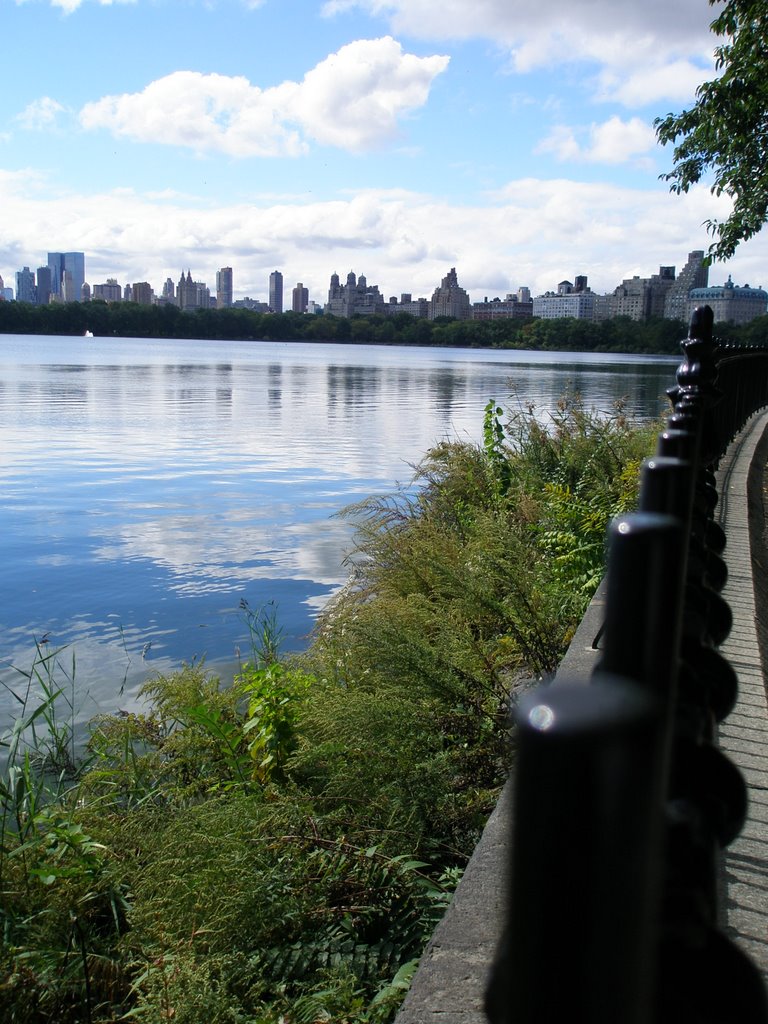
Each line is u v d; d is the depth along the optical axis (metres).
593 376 67.69
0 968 3.46
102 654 8.41
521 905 0.51
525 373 75.19
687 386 3.91
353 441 26.12
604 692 0.52
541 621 5.16
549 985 0.51
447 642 4.76
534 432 11.63
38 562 11.83
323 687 4.82
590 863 0.49
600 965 0.51
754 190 14.36
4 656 8.37
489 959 2.26
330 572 11.34
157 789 4.85
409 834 3.69
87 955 3.59
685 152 14.99
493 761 4.06
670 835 0.87
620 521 0.76
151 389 50.56
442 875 3.56
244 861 3.52
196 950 3.29
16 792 4.78
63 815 4.33
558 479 10.54
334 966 3.13
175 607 9.85
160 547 12.70
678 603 0.79
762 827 2.64
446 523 9.21
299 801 4.05
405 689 4.25
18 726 5.51
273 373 73.69
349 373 75.62
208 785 4.83
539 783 0.49
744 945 2.16
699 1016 0.79
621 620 0.74
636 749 0.50
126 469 20.19
